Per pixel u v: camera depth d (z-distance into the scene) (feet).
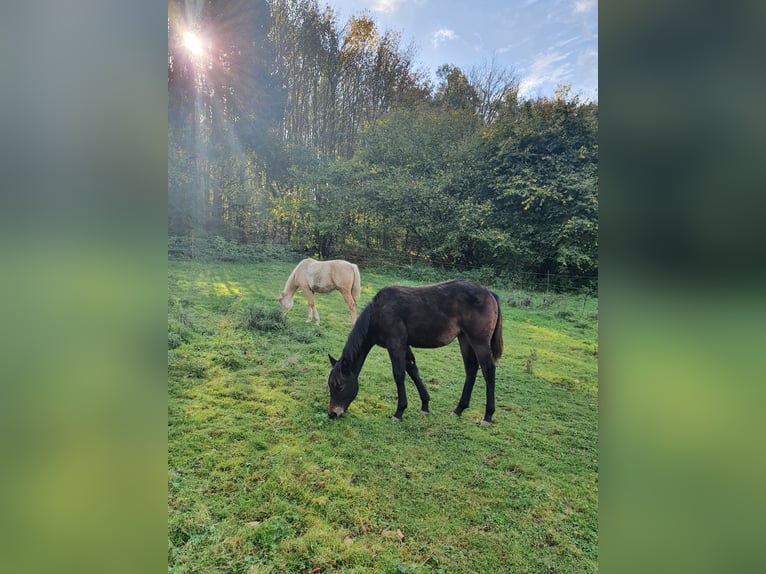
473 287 9.83
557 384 10.72
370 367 11.83
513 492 7.77
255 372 10.77
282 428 9.14
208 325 12.18
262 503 7.29
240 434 8.80
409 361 10.11
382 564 6.39
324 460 8.35
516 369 11.21
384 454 8.63
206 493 7.37
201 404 9.51
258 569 6.19
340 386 9.63
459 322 9.71
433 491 7.77
